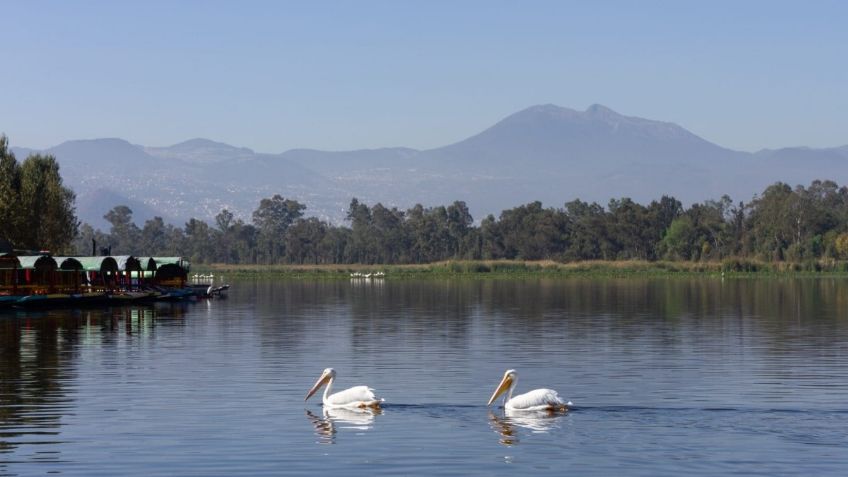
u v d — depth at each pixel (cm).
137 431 2586
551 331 5509
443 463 2244
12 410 2889
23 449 2389
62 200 11062
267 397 3123
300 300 9169
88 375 3631
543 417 2727
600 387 3350
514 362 4038
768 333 5353
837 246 19012
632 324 5994
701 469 2191
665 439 2450
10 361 4053
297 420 2723
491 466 2219
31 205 10225
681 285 12762
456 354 4331
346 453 2336
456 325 5959
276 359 4150
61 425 2667
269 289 12112
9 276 8312
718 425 2608
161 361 4056
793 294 9944
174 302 8831
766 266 17762
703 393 3203
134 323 6191
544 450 2353
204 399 3084
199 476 2147
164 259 10625
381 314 7044
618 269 18350
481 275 17800
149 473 2170
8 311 7419
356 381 3494
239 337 5172
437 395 3169
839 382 3444
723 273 17238
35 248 10294
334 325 5991
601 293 10356
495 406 2920
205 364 3966
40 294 7988
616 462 2247
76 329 5700
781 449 2350
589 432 2531
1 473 2170
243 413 2836
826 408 2891
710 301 8619
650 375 3641
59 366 3891
